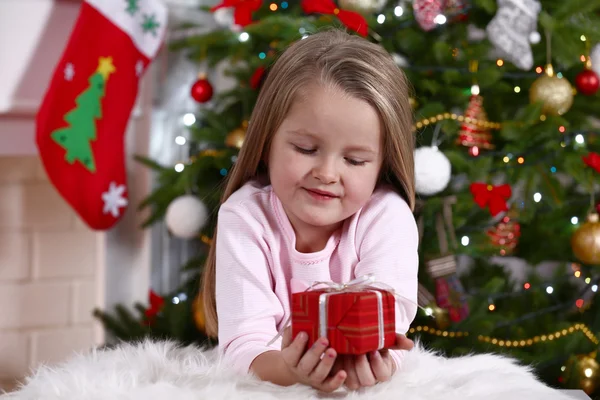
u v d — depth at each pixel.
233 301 1.10
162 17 2.27
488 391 0.93
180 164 2.28
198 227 2.19
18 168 2.43
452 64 2.11
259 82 2.12
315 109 0.98
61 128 2.13
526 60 2.04
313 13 2.21
